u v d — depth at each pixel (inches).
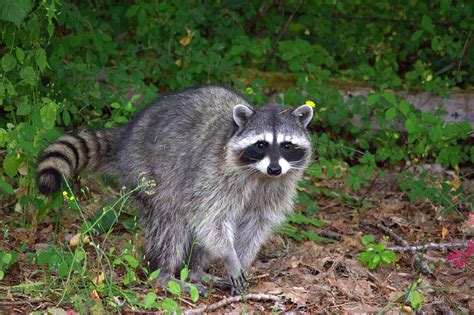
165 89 370.6
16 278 237.1
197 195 247.6
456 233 301.9
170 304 207.0
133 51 359.9
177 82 362.9
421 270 263.6
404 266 271.3
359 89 373.7
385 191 350.3
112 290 223.6
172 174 252.4
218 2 388.8
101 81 351.3
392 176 358.0
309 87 351.9
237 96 275.6
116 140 273.3
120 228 292.7
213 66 354.3
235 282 244.5
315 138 323.3
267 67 401.7
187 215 251.1
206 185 246.5
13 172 260.7
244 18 397.1
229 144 246.8
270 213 259.3
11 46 260.2
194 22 365.7
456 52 366.3
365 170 320.2
